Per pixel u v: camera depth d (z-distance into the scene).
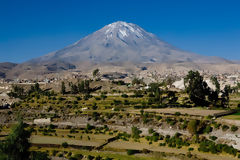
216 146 106.06
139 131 136.12
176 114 142.88
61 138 139.50
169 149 114.06
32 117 180.25
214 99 169.25
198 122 123.62
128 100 191.50
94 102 195.25
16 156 74.50
